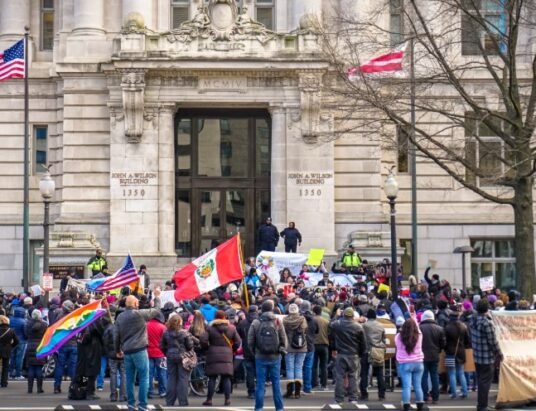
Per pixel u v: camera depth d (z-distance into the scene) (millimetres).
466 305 41000
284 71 65500
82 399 36500
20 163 70438
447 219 69438
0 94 70688
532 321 33562
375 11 57000
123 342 31016
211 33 65688
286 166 66312
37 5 71938
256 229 69688
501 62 66875
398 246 68000
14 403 35375
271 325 31594
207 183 69625
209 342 34531
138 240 66125
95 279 48844
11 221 69750
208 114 69375
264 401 35938
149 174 66250
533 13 58969
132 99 65562
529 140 46594
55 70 69062
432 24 60156
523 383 33219
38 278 69125
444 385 38312
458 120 48438
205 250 69438
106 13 69938
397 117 45031
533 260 44938
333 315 41656
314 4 68875
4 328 41000
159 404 34344
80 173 67688
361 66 53656
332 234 66438
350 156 67812
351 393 34375
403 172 70312
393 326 38219
